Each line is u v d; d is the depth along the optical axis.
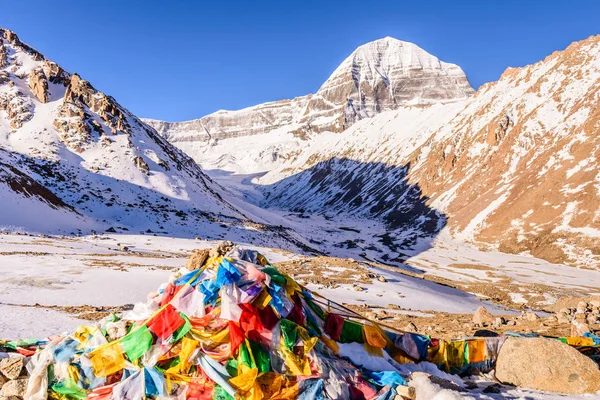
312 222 185.50
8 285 25.80
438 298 34.12
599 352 9.09
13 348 8.93
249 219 116.62
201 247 62.56
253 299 7.66
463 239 122.50
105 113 123.88
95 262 37.62
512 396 7.16
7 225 59.62
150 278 30.39
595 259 89.25
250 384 6.89
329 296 30.80
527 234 108.00
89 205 85.25
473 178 156.88
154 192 102.81
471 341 8.75
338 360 7.72
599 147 118.88
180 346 7.41
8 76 128.00
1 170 72.69
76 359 7.50
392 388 7.07
